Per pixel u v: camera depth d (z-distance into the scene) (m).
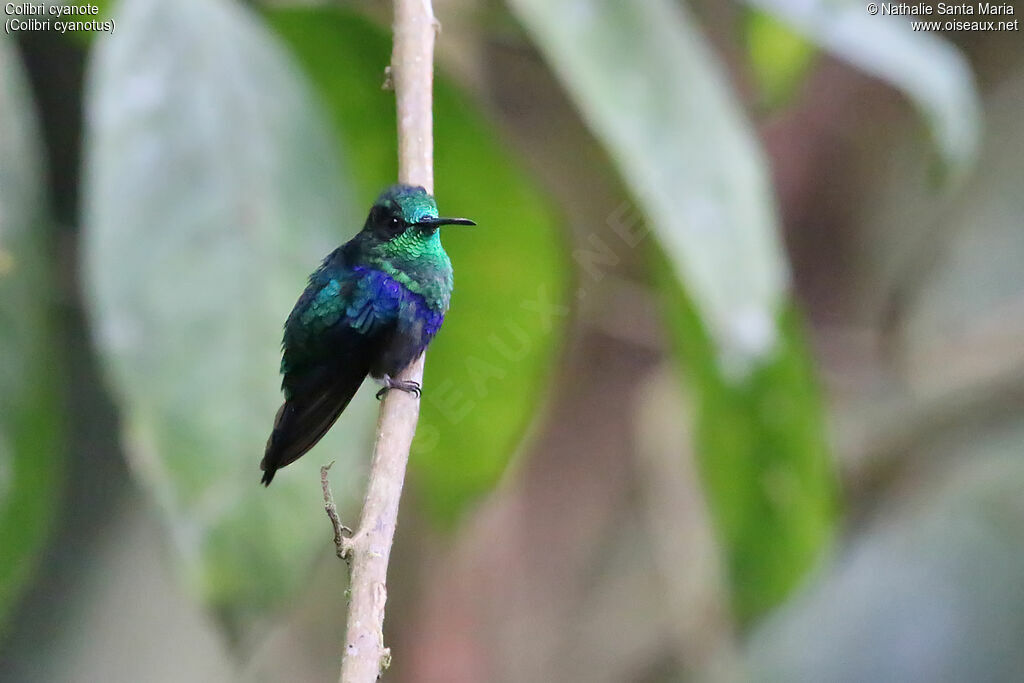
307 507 6.09
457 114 8.19
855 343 12.17
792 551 9.29
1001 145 13.36
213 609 5.75
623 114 6.51
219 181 6.41
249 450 6.03
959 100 7.81
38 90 9.61
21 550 6.46
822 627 13.10
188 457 5.92
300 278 6.46
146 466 5.84
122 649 10.82
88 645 10.79
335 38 8.45
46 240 6.48
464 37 9.50
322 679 10.65
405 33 6.59
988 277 13.30
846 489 12.27
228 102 6.59
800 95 11.34
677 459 10.55
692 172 6.51
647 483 10.77
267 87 6.74
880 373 12.24
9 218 6.32
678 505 10.69
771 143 12.23
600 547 10.90
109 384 5.96
